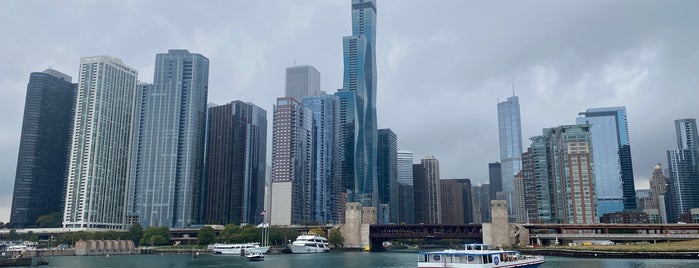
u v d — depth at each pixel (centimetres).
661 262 18575
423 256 12581
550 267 16562
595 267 16438
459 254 12181
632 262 18762
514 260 13000
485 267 11962
